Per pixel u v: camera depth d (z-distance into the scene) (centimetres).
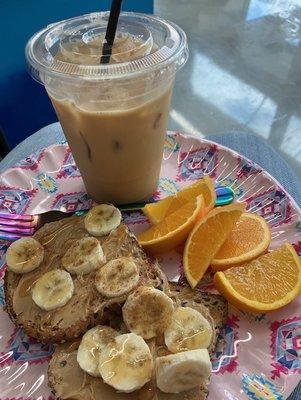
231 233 19
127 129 19
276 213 21
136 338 15
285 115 51
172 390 14
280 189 21
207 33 65
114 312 16
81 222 20
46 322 16
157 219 20
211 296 17
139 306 15
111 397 14
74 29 20
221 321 17
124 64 17
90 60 18
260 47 62
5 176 24
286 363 15
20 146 27
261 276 17
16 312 17
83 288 17
